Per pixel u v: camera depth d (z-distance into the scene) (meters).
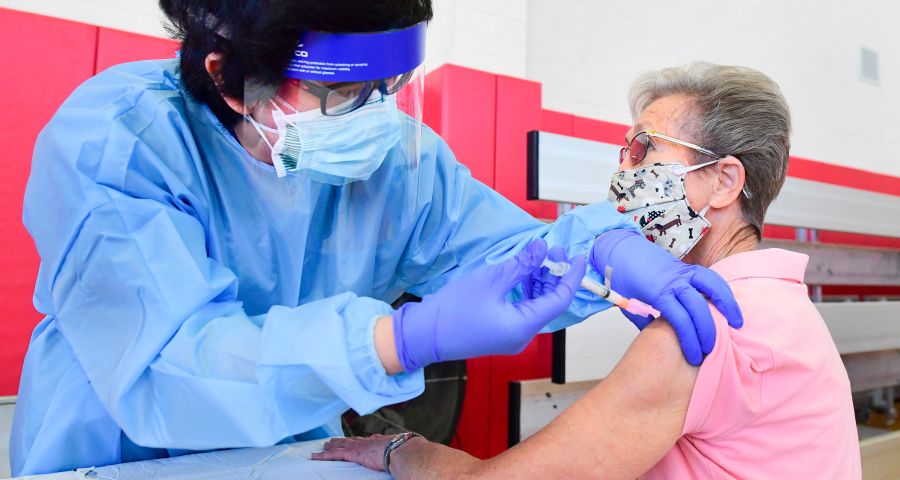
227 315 0.76
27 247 1.59
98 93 0.83
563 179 1.82
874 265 2.88
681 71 1.03
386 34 0.69
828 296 3.23
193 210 0.87
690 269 0.82
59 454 0.84
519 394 1.83
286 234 0.98
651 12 3.30
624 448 0.74
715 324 0.76
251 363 0.65
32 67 1.58
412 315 0.65
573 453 0.74
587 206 1.01
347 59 0.70
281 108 0.78
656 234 1.00
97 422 0.85
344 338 0.63
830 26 3.93
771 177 0.96
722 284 0.79
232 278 0.79
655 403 0.75
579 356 1.83
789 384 0.77
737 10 3.58
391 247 1.11
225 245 0.97
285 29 0.66
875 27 4.15
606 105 3.17
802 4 3.82
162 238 0.73
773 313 0.80
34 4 2.08
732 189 0.95
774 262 0.87
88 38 1.64
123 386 0.66
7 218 1.57
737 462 0.79
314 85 0.74
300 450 0.93
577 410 0.77
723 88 0.96
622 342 1.93
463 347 0.64
